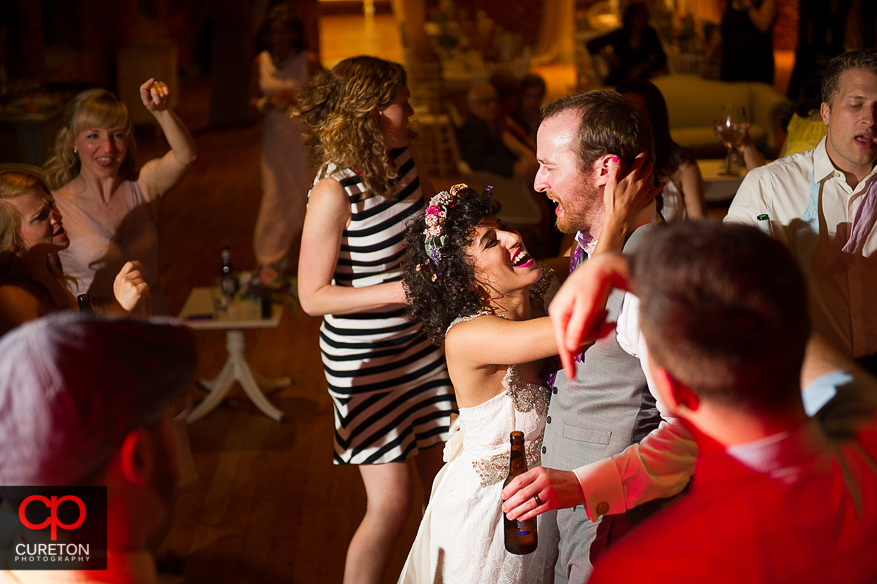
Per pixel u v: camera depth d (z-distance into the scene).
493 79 6.10
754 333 0.88
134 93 11.30
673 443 1.68
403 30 10.10
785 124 3.90
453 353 1.93
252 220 7.73
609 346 1.74
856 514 0.92
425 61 9.91
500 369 1.96
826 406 1.10
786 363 0.90
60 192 3.05
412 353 2.66
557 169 1.82
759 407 0.92
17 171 2.46
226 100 11.50
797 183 2.36
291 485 3.77
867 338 2.37
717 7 11.78
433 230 1.91
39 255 2.46
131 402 0.95
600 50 8.12
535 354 1.78
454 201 1.92
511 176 5.36
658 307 0.92
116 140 3.01
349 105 2.49
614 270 1.09
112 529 0.99
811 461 0.93
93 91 3.03
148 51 11.29
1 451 0.93
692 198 3.18
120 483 0.97
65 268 3.02
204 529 3.42
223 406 4.53
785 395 0.92
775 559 0.91
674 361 0.92
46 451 0.92
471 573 1.99
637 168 1.78
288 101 6.15
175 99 12.52
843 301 2.36
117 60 11.29
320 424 4.34
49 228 2.46
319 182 2.53
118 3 12.10
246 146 10.54
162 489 1.02
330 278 2.55
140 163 9.66
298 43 6.43
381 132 2.52
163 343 0.99
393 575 3.08
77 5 11.12
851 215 2.30
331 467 3.92
